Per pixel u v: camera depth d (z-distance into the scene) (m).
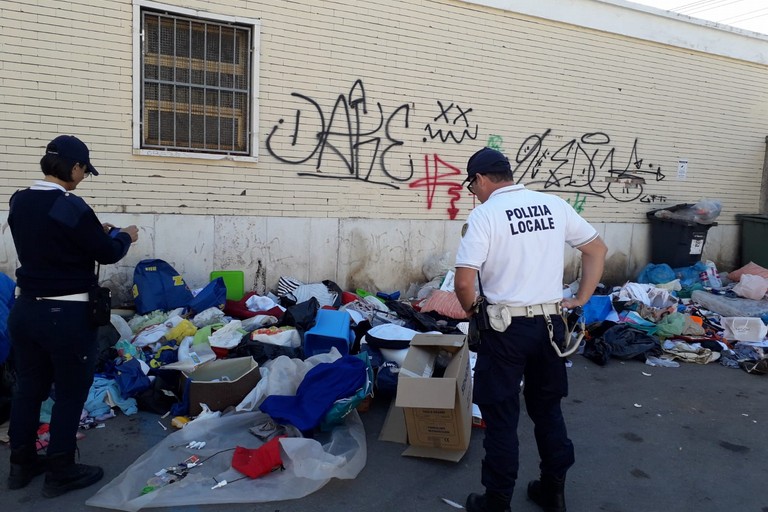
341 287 7.12
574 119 8.36
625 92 8.70
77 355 3.05
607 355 5.87
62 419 3.11
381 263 7.31
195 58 6.23
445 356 4.21
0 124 5.47
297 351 4.93
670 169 9.30
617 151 8.80
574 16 8.07
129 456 3.58
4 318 4.03
